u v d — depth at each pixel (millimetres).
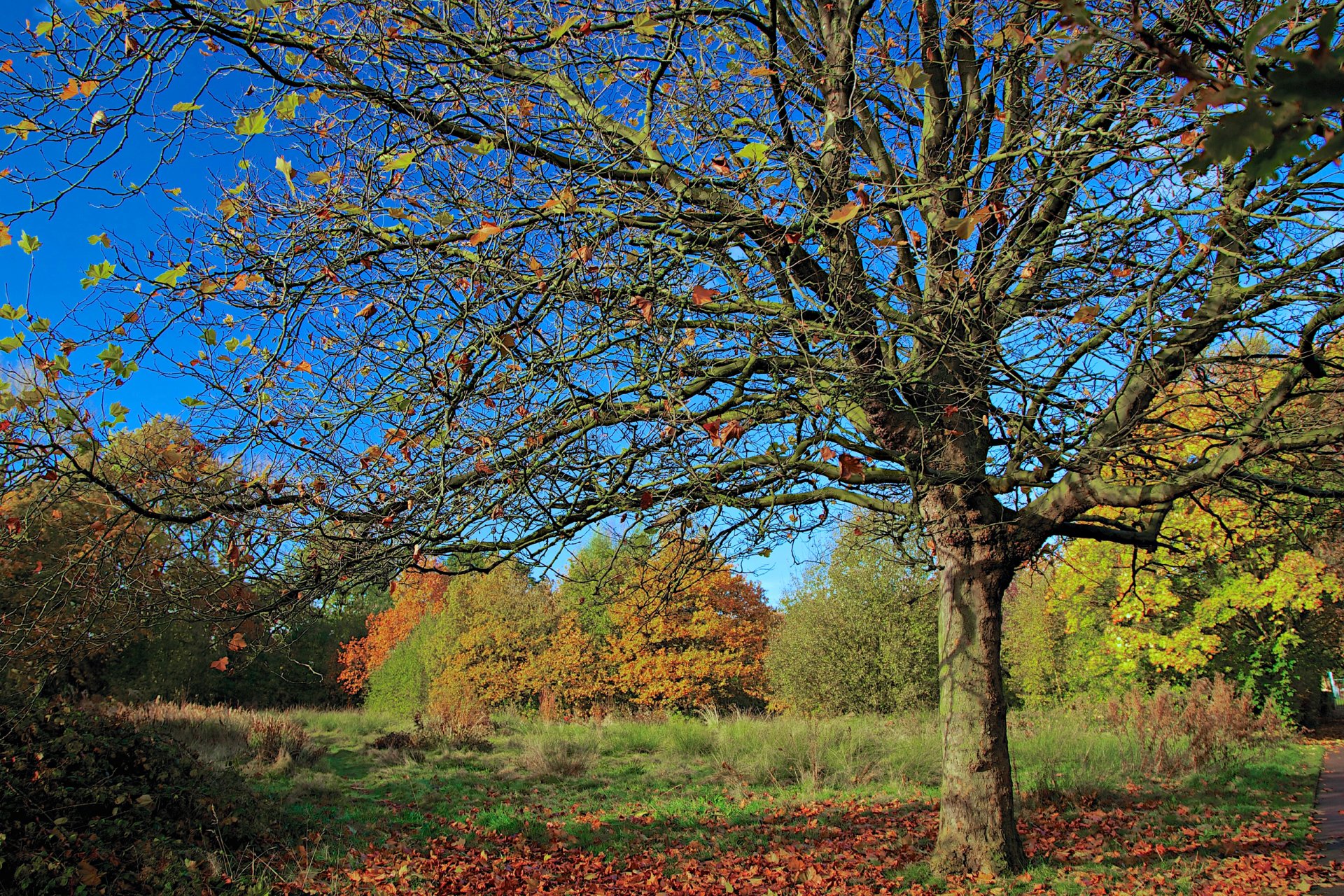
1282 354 4895
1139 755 11367
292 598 4945
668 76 5297
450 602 29328
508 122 4531
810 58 5750
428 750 14828
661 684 24359
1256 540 13727
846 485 6594
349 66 4707
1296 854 6418
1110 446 5234
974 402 5547
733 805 10031
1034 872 6055
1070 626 17516
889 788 10898
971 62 5914
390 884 6715
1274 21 995
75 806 6227
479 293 4480
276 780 11055
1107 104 4941
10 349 3662
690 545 6453
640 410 4582
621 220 4758
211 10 4238
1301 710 17875
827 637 21797
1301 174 4789
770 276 5410
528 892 6609
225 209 4195
